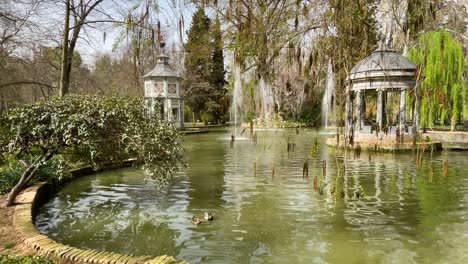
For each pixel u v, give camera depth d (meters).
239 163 13.88
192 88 42.50
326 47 3.91
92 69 32.00
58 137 7.45
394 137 17.08
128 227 6.54
